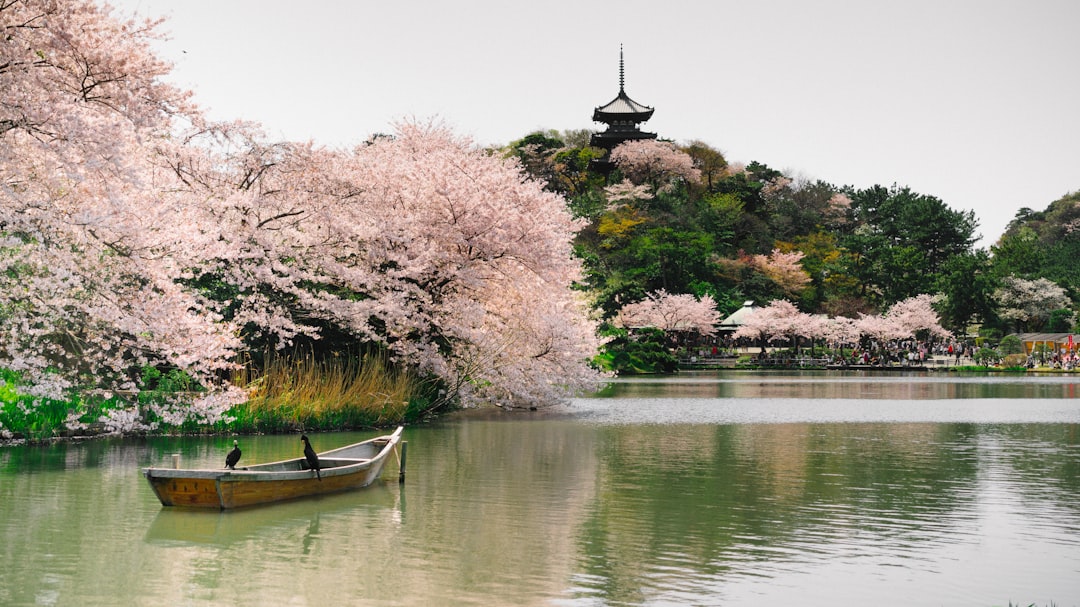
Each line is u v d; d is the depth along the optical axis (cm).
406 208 2844
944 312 10931
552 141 15000
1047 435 2591
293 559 1114
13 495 1491
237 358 2408
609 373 4031
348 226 2520
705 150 15588
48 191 1811
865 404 3847
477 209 2811
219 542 1198
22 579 1020
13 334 1841
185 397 2181
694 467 1905
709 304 9512
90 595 963
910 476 1792
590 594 973
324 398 2464
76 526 1279
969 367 8344
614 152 14325
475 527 1298
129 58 1759
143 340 1972
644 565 1091
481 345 2973
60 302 1845
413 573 1052
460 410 3347
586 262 9300
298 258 2548
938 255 13750
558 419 3047
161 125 1848
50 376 1891
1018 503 1504
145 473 1378
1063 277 11894
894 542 1218
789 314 10050
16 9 1631
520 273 3117
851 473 1833
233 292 2428
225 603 938
